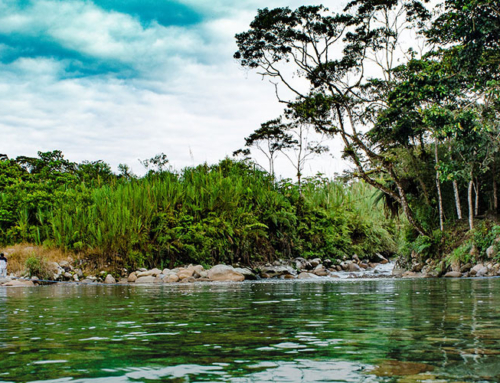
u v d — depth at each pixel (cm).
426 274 1872
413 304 613
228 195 2438
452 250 1909
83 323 460
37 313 569
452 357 267
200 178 2564
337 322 436
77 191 2392
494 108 1574
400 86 1744
